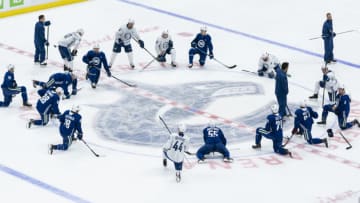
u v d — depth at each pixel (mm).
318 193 40562
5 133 45688
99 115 48562
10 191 39781
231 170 42562
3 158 42938
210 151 43219
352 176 42438
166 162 42375
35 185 40406
